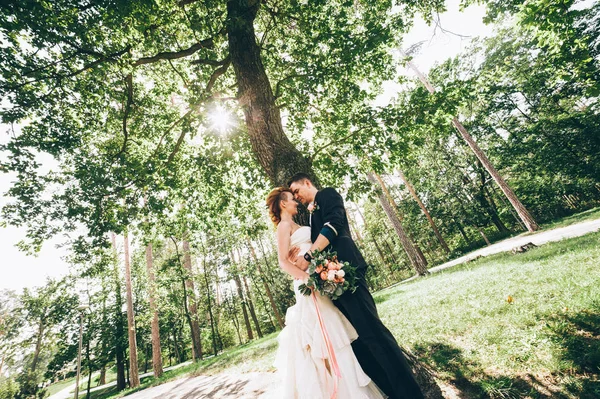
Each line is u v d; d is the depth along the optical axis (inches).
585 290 154.1
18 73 233.0
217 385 300.4
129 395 598.5
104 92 287.6
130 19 189.5
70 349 1192.8
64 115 285.1
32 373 1488.7
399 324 229.6
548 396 93.3
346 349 79.3
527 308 159.6
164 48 266.1
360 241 1594.5
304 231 95.7
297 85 276.4
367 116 246.5
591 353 100.8
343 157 278.8
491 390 103.6
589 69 187.8
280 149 181.6
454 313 201.0
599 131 940.0
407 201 1552.7
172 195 316.5
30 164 268.8
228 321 1747.0
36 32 189.0
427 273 713.0
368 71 291.1
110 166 277.9
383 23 282.0
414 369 129.7
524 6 189.3
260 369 294.4
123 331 1200.2
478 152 854.5
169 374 703.1
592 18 723.4
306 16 236.5
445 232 1477.6
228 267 1077.8
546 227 776.9
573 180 1047.6
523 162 1136.8
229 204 357.4
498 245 822.5
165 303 924.0
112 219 282.4
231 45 209.2
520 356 117.2
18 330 1605.6
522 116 1131.9
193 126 271.1
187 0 225.5
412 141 263.9
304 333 83.4
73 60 239.6
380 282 1544.0
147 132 336.2
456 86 238.2
